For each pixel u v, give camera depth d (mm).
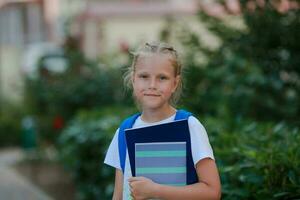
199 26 9109
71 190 8797
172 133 2873
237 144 4578
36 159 12352
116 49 12445
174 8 14320
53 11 17797
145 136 2883
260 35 6512
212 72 7293
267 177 3814
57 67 12594
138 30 14844
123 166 3055
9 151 14484
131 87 3258
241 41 6766
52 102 11570
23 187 9188
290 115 6848
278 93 6973
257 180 3801
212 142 4781
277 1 6258
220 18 7203
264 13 6289
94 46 14281
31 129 12336
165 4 14773
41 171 10852
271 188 3771
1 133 15438
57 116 11422
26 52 18219
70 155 8195
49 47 17375
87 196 7578
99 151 7008
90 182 7445
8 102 16422
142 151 2887
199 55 7730
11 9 18859
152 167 2881
